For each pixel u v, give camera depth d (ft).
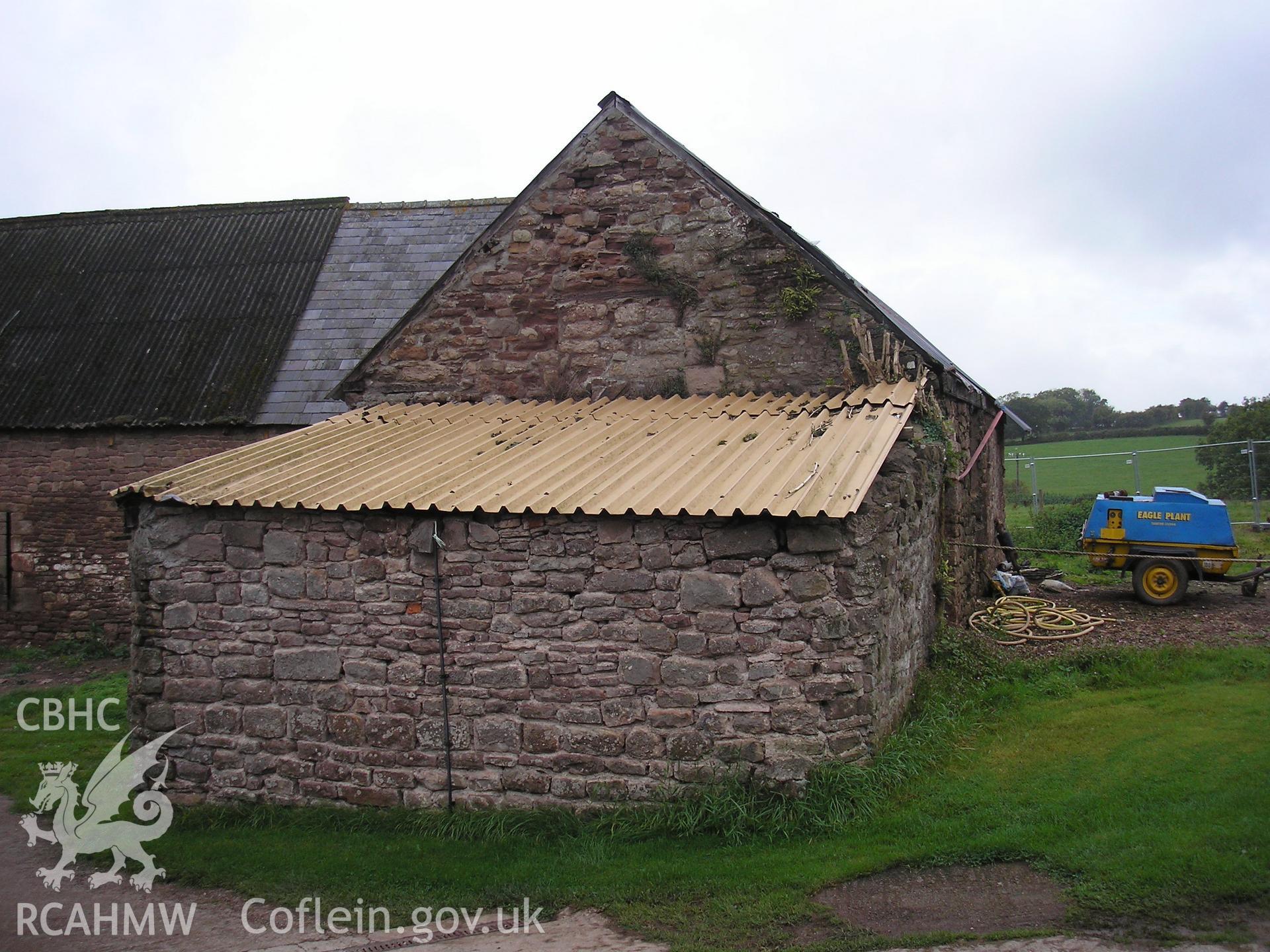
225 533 26.86
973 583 43.34
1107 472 114.42
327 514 25.98
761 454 25.94
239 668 26.78
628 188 34.22
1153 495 45.11
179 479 28.04
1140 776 21.94
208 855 23.66
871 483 22.95
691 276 33.50
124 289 58.90
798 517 21.84
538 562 24.30
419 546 25.12
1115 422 169.99
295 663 26.32
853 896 18.65
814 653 22.38
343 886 21.61
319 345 52.90
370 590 25.70
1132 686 30.14
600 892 19.99
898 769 22.95
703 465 25.75
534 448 29.09
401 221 60.85
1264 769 21.15
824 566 22.45
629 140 34.19
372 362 36.55
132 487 27.48
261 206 63.26
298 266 58.18
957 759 24.68
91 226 64.13
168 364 53.31
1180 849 18.02
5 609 52.54
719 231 33.22
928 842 20.20
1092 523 45.47
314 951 18.79
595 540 23.86
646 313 33.99
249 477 28.17
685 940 17.74
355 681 25.82
